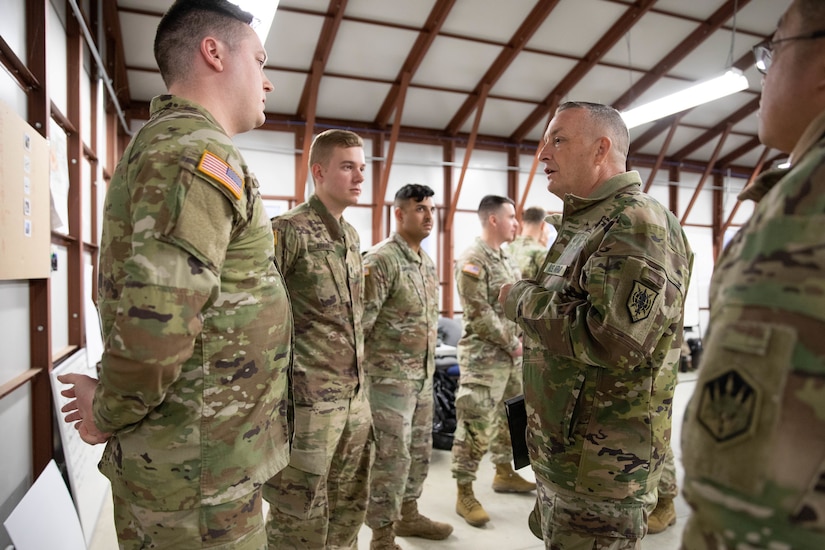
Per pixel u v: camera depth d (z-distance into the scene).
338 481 1.69
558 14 6.22
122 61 5.70
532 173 8.40
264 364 0.98
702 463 0.48
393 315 2.13
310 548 1.56
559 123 1.34
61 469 2.07
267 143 7.38
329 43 6.09
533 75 7.24
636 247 1.06
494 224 2.77
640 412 1.12
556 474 1.18
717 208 10.10
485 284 2.65
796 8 0.59
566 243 1.28
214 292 0.83
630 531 1.11
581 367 1.15
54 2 2.54
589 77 7.37
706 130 9.08
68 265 2.79
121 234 0.88
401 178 8.08
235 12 1.03
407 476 2.09
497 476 2.84
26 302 1.88
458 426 2.58
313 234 1.64
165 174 0.81
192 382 0.89
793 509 0.42
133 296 0.75
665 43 6.80
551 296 1.19
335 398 1.61
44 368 1.96
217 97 1.02
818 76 0.57
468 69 7.01
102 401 0.81
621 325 1.01
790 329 0.45
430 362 2.25
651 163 9.52
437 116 7.93
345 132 1.75
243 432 0.94
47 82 2.00
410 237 2.31
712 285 0.58
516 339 2.66
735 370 0.47
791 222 0.48
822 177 0.48
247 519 0.96
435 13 5.99
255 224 0.96
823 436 0.42
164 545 0.89
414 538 2.28
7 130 1.56
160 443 0.88
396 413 2.08
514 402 1.34
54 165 2.44
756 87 7.93
